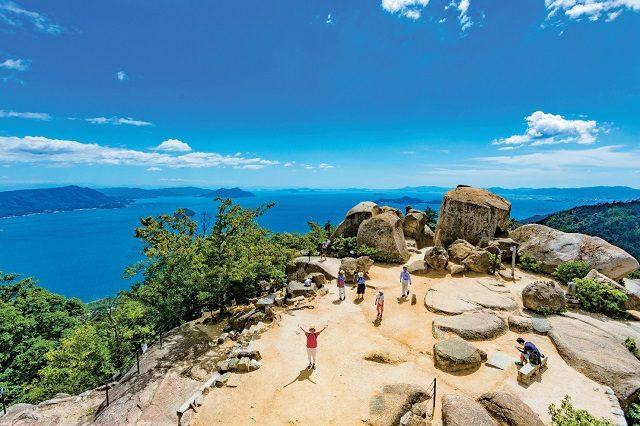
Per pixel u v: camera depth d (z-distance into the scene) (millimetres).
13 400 24453
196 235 25484
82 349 21328
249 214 27016
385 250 30312
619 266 24719
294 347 17047
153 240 23844
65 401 17812
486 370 14867
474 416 11406
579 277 24266
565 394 13328
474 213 31656
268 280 30000
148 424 13555
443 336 17406
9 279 36094
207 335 21781
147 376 17359
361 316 20234
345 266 26359
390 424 11719
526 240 29938
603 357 14961
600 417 12211
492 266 26109
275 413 12727
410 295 22844
